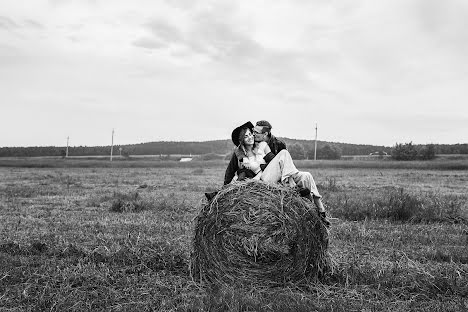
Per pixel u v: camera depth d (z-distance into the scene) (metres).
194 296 5.02
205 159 85.19
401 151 72.00
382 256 6.80
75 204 13.48
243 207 5.57
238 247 5.62
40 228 9.16
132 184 22.59
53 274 5.69
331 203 11.95
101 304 4.78
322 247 5.56
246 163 6.07
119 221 9.97
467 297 5.04
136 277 5.60
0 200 14.55
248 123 6.13
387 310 4.65
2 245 7.23
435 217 10.23
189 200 14.26
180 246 7.14
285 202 5.49
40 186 21.02
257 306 4.68
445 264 6.32
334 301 4.86
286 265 5.51
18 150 125.25
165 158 101.25
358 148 118.06
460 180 25.47
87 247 7.31
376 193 16.16
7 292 5.07
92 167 55.75
